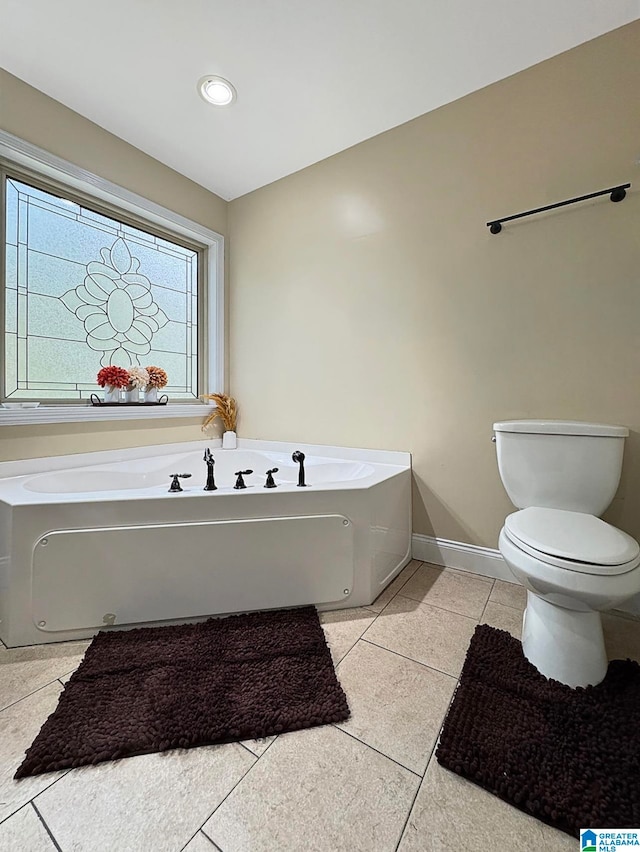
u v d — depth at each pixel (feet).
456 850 2.41
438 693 3.68
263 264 8.76
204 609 4.80
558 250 5.48
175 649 4.19
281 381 8.55
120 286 7.70
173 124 6.76
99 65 5.59
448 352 6.45
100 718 3.30
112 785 2.79
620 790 2.69
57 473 6.15
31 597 4.33
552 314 5.55
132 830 2.50
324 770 2.92
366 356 7.34
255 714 3.35
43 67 5.63
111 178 6.94
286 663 4.00
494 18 4.89
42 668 4.00
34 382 6.44
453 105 6.30
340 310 7.64
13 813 2.59
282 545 4.96
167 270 8.57
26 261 6.32
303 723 3.28
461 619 4.94
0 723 3.30
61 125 6.25
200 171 8.10
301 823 2.55
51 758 2.92
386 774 2.89
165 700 3.49
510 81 5.79
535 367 5.70
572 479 4.83
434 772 2.90
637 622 4.91
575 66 5.31
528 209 5.69
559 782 2.75
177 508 4.67
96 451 6.98
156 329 8.37
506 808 2.64
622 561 3.38
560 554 3.48
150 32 5.11
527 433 5.05
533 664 3.97
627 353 5.06
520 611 5.13
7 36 5.18
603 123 5.16
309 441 8.15
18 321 6.23
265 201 8.67
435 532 6.68
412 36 5.15
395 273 6.95
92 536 4.47
